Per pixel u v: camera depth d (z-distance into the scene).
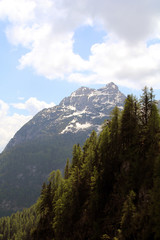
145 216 35.28
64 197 57.66
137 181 43.00
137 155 46.22
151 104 47.75
